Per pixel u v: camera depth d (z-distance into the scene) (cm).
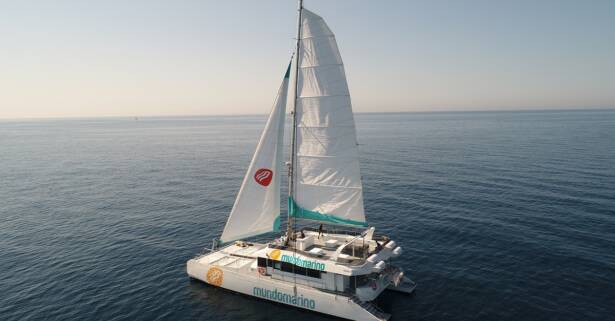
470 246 3456
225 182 6688
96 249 3647
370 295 2386
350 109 2420
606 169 6606
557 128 17175
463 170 6988
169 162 9188
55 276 3086
